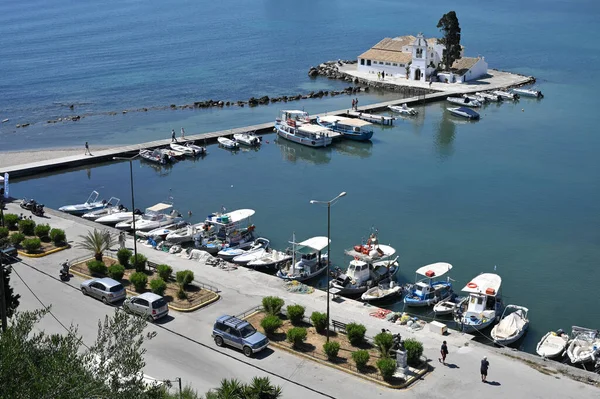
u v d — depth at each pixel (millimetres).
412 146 114750
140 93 159000
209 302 55719
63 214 78562
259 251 69312
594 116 131000
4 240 65250
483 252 71500
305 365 46062
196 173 102062
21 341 28625
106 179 99688
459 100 143125
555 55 194250
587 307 59812
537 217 81375
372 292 61031
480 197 88625
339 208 85625
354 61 189875
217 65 191500
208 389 42625
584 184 93062
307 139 115250
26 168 100375
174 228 77375
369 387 43312
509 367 46000
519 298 61531
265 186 95312
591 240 74500
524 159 105062
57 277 60250
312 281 65250
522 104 143125
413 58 163250
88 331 49812
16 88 166000
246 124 129750
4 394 25750
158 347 48281
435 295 60000
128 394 29250
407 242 74312
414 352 45469
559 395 42531
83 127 129750
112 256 65688
